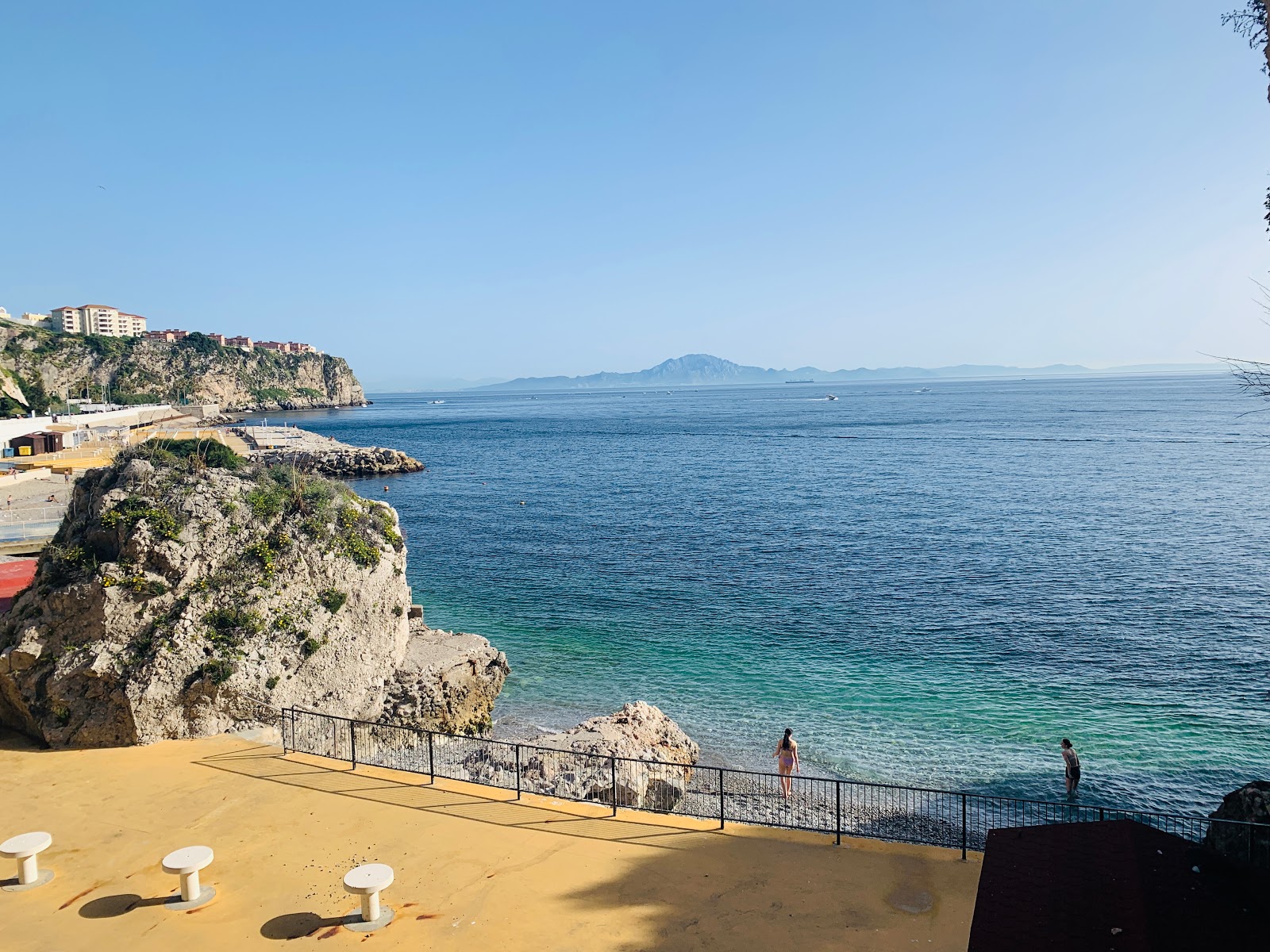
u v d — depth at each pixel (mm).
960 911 13742
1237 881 11492
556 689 32875
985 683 32500
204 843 16078
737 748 27422
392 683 27406
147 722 21031
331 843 16125
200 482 24922
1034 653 35750
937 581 48562
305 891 14406
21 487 68375
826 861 15555
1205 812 22656
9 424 94688
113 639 21406
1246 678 32281
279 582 24516
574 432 199000
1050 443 133500
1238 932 10188
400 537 29828
